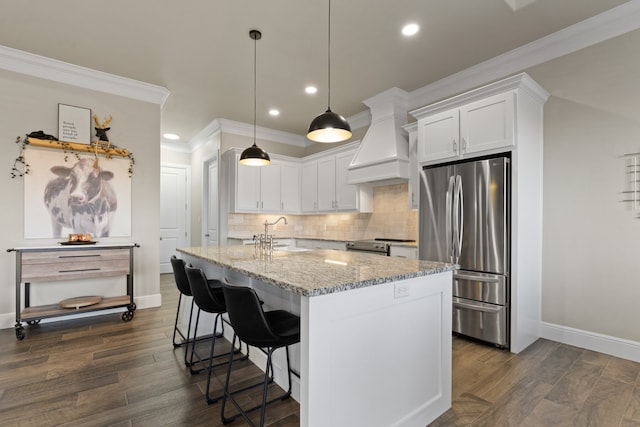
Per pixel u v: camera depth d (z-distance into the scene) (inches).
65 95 136.8
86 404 74.8
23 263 118.3
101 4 96.3
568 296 111.7
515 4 98.1
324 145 229.8
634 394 79.1
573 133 110.9
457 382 85.5
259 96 166.2
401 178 153.8
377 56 126.5
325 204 205.2
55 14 100.9
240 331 61.1
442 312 73.7
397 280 63.1
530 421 68.9
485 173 111.0
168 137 246.2
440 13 100.5
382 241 165.5
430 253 127.0
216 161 212.8
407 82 149.8
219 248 124.6
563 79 113.3
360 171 169.9
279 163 216.8
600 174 105.0
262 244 121.4
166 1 95.0
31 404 74.6
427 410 69.1
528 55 120.8
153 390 81.2
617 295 101.6
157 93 156.6
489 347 109.7
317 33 111.1
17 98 127.6
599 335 104.6
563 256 112.8
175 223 263.6
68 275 126.0
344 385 55.1
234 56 126.6
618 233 101.5
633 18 98.1
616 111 102.0
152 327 129.2
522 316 107.0
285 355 82.0
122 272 137.4
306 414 50.6
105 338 117.0
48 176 133.1
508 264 107.1
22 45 119.4
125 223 149.7
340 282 55.4
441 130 125.2
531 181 112.1
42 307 129.3
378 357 60.4
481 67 132.9
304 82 149.7
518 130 105.4
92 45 119.2
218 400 76.9
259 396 79.2
